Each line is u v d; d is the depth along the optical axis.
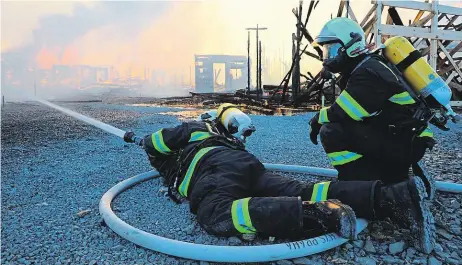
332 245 2.49
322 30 3.08
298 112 12.95
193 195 2.91
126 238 2.69
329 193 2.79
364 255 2.51
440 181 3.81
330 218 2.49
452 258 2.47
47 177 4.53
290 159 5.39
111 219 2.90
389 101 2.91
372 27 10.65
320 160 5.30
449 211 3.18
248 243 2.66
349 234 2.46
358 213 2.71
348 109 2.92
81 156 5.69
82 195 3.85
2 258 2.55
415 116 2.90
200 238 2.75
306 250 2.41
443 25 12.56
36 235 2.90
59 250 2.66
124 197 3.68
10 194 3.89
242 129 3.46
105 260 2.50
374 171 3.08
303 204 2.58
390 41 3.02
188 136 3.39
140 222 3.09
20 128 8.59
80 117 4.96
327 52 3.10
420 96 2.94
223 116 3.56
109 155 5.75
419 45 12.45
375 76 2.83
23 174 4.66
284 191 2.98
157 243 2.53
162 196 3.68
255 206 2.55
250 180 3.07
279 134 7.74
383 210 2.69
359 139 3.00
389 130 2.92
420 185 2.50
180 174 3.28
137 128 8.75
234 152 3.15
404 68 2.95
